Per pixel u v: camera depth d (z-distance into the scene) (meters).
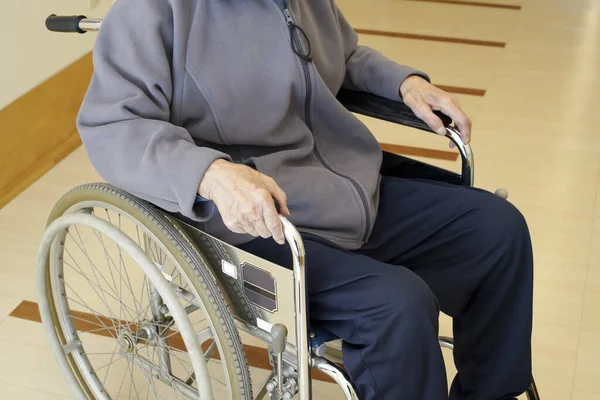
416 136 3.01
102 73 1.29
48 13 2.59
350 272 1.24
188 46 1.32
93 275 2.14
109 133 1.25
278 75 1.40
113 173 1.26
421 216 1.51
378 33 4.14
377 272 1.23
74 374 1.67
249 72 1.37
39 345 1.92
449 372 1.87
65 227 1.41
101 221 1.34
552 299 2.13
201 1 1.33
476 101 3.35
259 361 1.88
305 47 1.43
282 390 1.23
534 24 4.34
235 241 1.34
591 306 2.11
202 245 1.29
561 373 1.88
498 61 3.79
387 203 1.55
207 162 1.17
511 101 3.36
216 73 1.34
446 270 1.48
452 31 4.20
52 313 1.62
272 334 1.16
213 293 1.22
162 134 1.22
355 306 1.21
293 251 1.10
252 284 1.23
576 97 3.42
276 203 1.19
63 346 1.65
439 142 2.97
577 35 4.18
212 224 1.33
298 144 1.47
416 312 1.18
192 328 1.28
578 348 1.96
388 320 1.18
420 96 1.55
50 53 2.63
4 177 2.45
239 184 1.14
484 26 4.29
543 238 2.40
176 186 1.18
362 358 1.20
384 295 1.19
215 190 1.16
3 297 2.06
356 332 1.22
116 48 1.30
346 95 1.63
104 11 2.94
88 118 1.28
